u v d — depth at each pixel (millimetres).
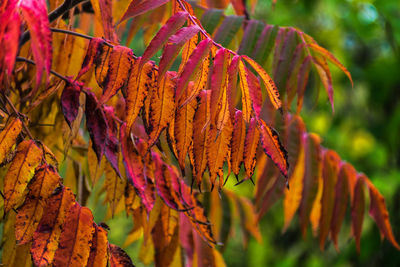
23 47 1516
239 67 1311
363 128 4980
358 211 1743
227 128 1318
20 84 1524
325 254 4691
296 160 1696
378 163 4973
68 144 1461
